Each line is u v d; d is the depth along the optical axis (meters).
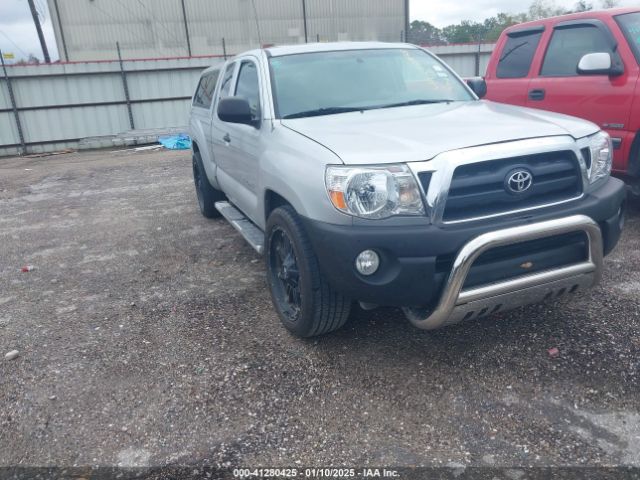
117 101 18.75
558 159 3.10
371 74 4.38
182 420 2.94
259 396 3.10
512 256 2.98
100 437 2.85
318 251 3.06
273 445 2.72
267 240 3.78
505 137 3.03
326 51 4.59
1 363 3.62
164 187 9.73
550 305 3.90
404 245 2.82
